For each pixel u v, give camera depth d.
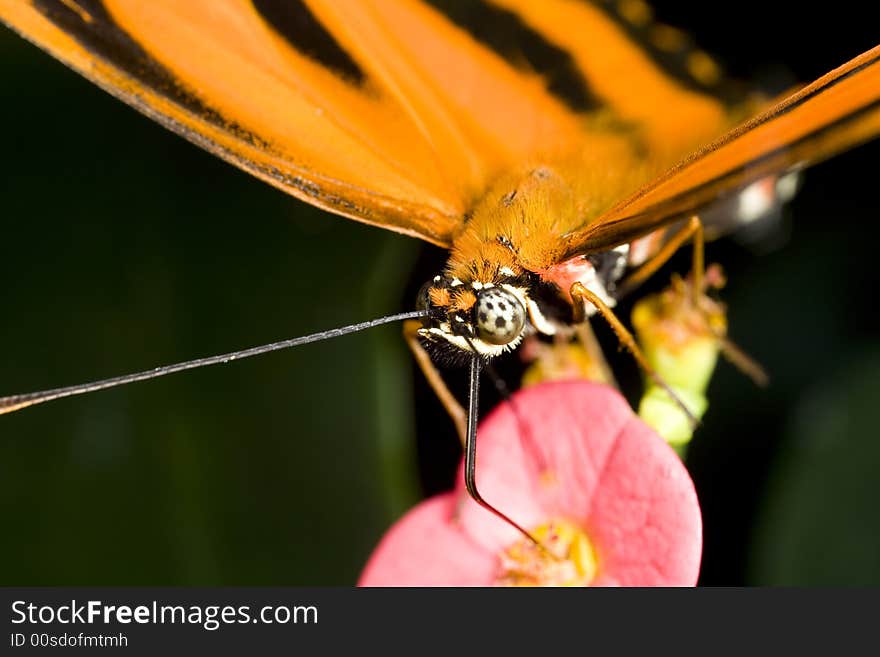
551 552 0.12
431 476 0.13
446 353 0.12
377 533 0.13
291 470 0.13
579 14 0.13
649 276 0.13
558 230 0.12
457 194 0.13
